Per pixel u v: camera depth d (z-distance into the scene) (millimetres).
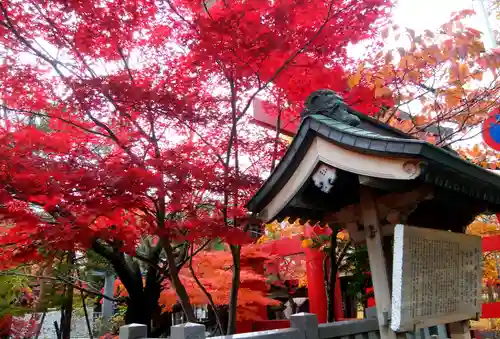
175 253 8297
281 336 3590
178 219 5773
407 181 3002
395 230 2949
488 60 5324
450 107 6711
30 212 4555
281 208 3402
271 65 5047
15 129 5086
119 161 4855
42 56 4664
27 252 4773
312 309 10711
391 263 3311
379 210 3285
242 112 5473
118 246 5113
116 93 4352
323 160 3043
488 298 15289
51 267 8453
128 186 4031
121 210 4742
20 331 10141
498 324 14430
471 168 2855
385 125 3590
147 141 5086
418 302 3033
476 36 5246
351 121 3088
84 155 4844
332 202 3646
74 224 4281
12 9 4469
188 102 4738
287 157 3262
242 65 4754
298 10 4445
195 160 5184
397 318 2818
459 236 3625
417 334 5406
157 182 4113
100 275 15398
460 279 3617
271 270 13469
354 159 2846
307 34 4836
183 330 2951
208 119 5180
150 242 8711
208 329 11953
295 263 15266
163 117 5125
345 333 4293
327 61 5457
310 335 3842
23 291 9805
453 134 6645
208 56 4762
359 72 5805
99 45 4980
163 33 4965
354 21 4781
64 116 5156
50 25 4621
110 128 5453
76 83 4445
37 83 4777
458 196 3537
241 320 10789
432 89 6523
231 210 4699
